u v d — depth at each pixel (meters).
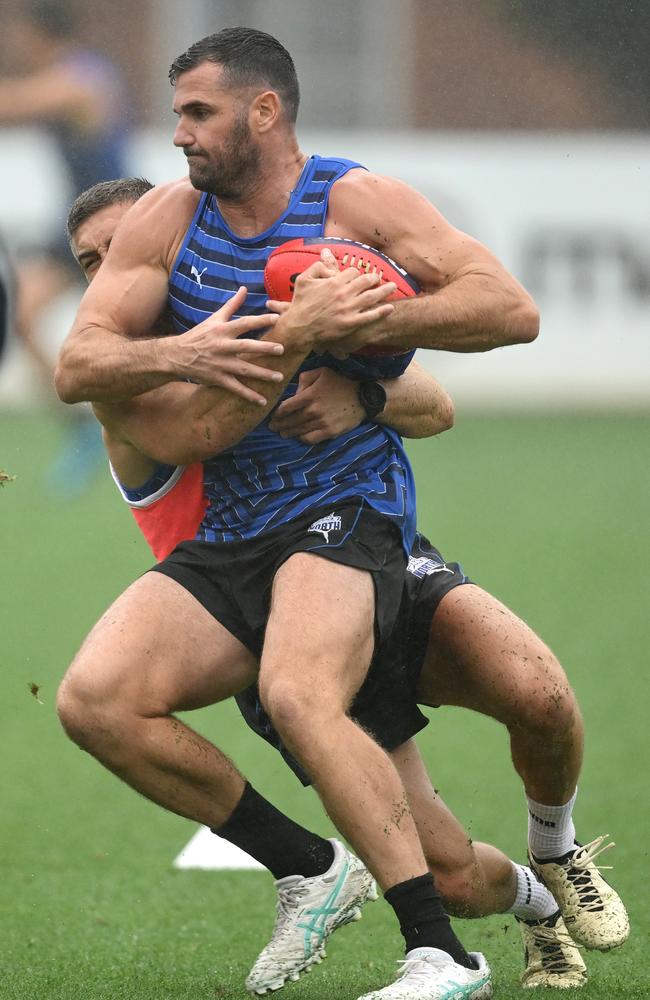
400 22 66.38
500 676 13.09
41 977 13.58
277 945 13.08
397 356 13.59
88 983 13.38
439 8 64.38
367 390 13.54
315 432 13.34
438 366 61.47
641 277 60.09
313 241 13.10
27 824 19.73
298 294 12.67
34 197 55.38
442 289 13.12
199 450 13.24
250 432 13.42
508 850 18.11
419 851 12.04
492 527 41.28
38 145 55.31
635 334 60.41
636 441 56.16
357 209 13.28
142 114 64.12
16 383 57.03
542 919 14.02
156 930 15.46
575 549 38.28
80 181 49.22
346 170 13.44
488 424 60.12
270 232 13.31
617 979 13.91
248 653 13.31
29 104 48.38
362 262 13.02
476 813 19.77
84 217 14.88
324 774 11.91
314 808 20.62
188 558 13.59
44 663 28.02
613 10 58.75
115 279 13.62
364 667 12.69
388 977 13.98
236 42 13.07
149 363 12.84
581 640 29.44
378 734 13.83
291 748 12.10
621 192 59.97
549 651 13.35
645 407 60.84
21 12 57.00
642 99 59.69
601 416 60.97
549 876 13.80
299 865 13.26
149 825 19.81
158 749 12.73
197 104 12.97
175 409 13.28
